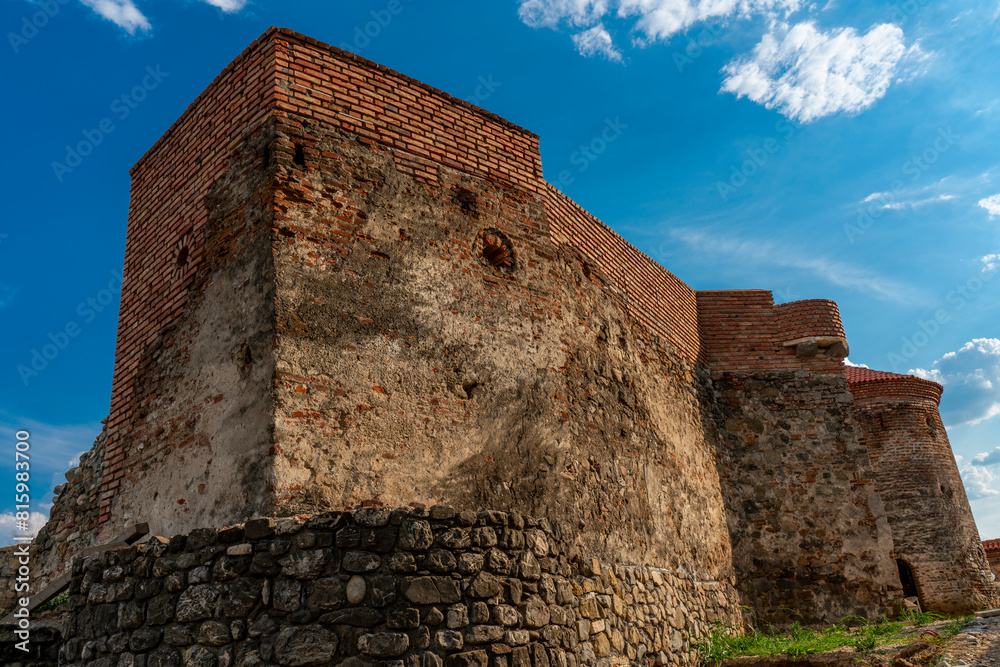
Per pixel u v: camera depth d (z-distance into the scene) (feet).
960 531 55.67
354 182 21.86
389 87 23.76
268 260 19.69
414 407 20.72
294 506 17.56
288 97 21.52
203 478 19.52
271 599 15.47
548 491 23.25
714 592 32.27
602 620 21.13
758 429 39.63
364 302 20.80
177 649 15.88
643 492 28.68
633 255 34.91
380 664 14.93
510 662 16.26
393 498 19.35
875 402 58.39
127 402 24.04
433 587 15.90
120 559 17.62
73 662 17.53
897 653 21.27
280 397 18.31
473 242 24.23
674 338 37.40
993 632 20.97
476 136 25.68
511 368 23.72
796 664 23.50
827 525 37.70
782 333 41.75
